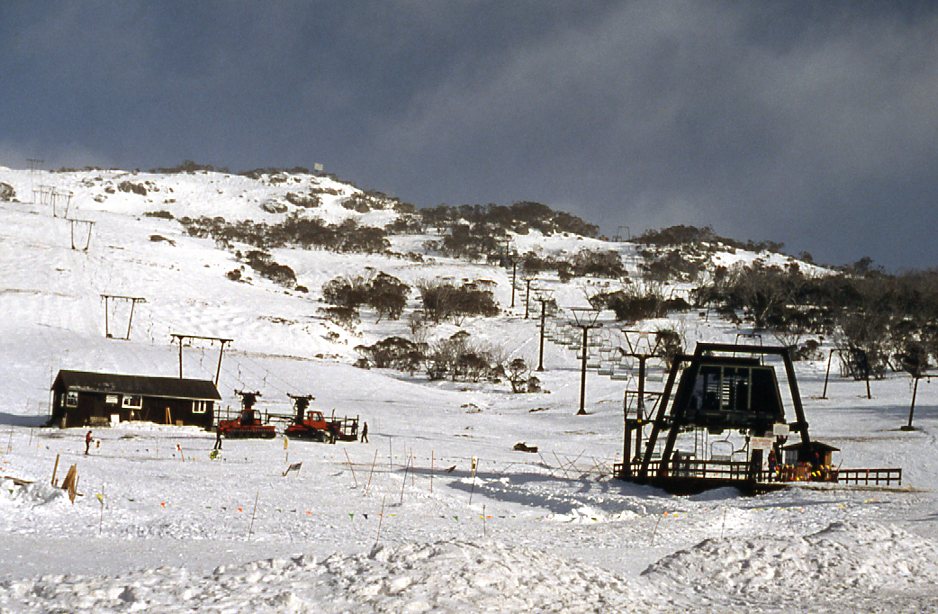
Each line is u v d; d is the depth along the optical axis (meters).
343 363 140.25
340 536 31.20
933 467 65.94
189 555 25.20
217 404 96.25
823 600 19.95
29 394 94.94
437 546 18.55
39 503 33.78
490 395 123.56
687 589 20.73
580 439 86.69
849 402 107.12
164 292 175.38
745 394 53.91
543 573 18.38
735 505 43.84
